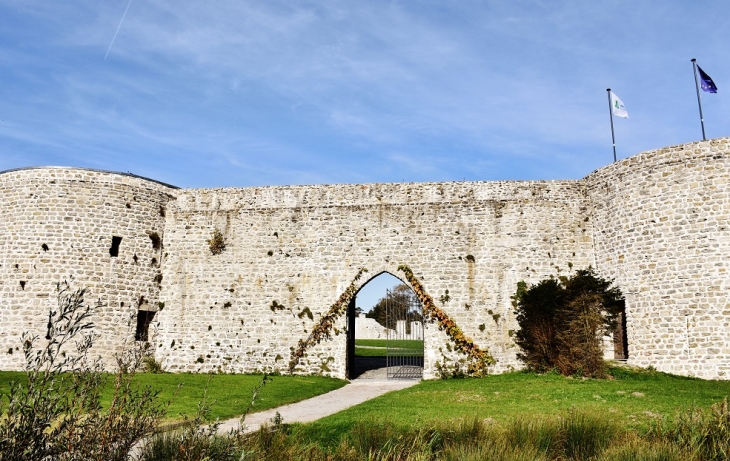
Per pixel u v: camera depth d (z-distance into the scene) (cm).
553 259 2080
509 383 1695
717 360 1642
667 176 1816
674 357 1719
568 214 2111
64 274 2031
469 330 2050
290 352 2122
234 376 1998
